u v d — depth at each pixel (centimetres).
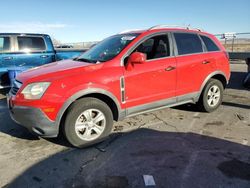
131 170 352
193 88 538
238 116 560
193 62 527
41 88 386
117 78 431
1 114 601
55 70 418
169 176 336
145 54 466
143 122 528
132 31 529
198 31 568
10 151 414
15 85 427
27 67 826
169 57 499
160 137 455
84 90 402
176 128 495
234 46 1967
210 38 582
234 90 816
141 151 405
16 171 355
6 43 796
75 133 410
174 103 518
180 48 519
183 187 313
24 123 401
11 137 468
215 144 424
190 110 599
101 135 434
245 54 1716
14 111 402
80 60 494
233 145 420
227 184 318
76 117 406
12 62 800
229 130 483
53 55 872
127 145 427
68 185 323
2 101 724
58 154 401
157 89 482
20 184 326
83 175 343
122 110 450
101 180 331
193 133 471
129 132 479
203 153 394
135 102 461
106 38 567
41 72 419
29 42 831
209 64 557
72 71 411
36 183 328
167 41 505
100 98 444
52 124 392
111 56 457
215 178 330
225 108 618
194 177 333
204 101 564
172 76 497
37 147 426
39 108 383
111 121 441
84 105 408
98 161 378
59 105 389
